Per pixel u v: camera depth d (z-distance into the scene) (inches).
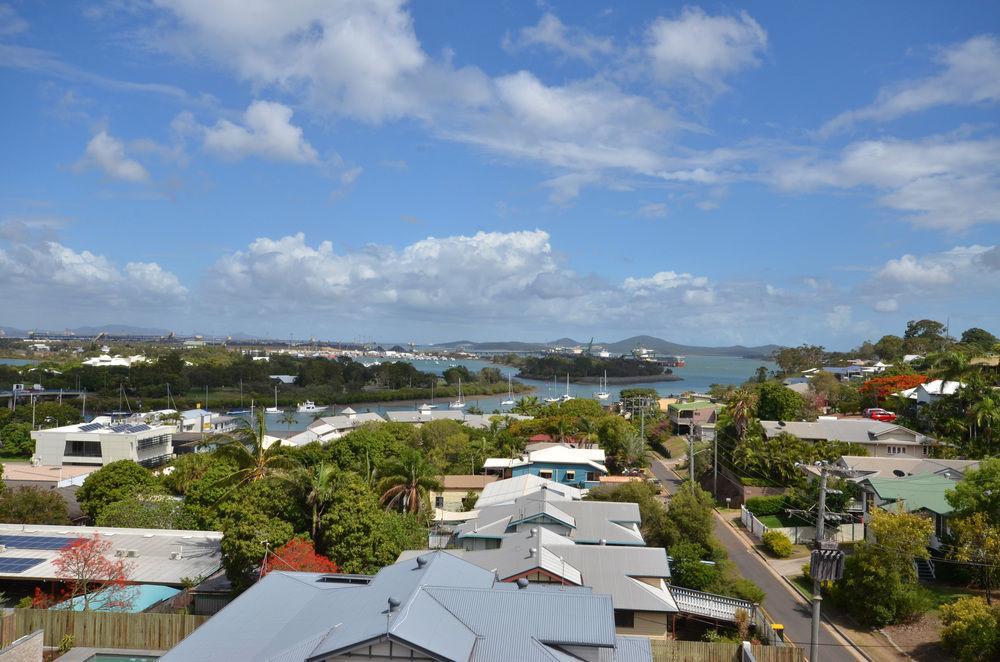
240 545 1622.8
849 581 1614.2
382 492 2271.2
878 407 4338.1
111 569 1668.3
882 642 1481.3
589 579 1503.4
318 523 1798.7
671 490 3201.3
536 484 2399.1
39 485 3363.7
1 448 5068.9
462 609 990.4
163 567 1814.7
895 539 1579.7
